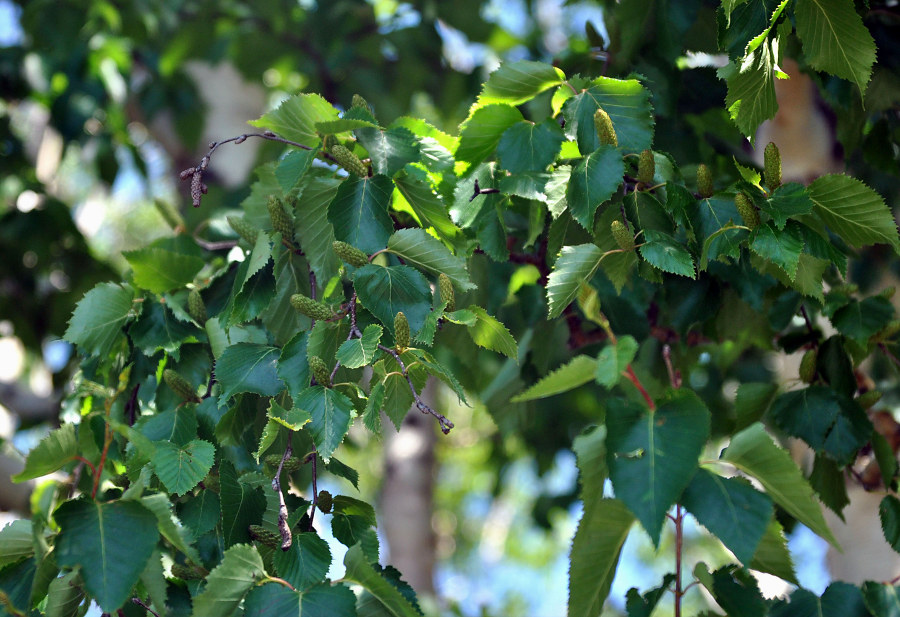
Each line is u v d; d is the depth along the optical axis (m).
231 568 2.02
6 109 3.34
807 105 2.39
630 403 2.01
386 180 2.13
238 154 3.12
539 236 2.27
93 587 2.00
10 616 2.04
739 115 2.12
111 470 2.17
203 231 2.43
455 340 2.34
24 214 3.10
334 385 2.08
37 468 2.03
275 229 2.16
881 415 2.30
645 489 1.98
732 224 2.10
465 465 5.57
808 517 2.01
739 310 2.30
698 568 2.04
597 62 2.38
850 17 2.09
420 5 3.30
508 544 5.68
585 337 2.37
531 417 2.47
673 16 2.32
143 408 2.20
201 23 3.19
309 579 2.04
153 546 2.01
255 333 2.17
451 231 2.15
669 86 2.34
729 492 2.00
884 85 2.29
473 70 3.39
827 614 2.11
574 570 2.03
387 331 2.10
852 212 2.10
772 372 2.98
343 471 2.12
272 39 3.23
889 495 2.19
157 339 2.19
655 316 2.35
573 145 2.16
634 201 2.12
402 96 3.44
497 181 2.18
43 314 3.15
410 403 2.12
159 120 3.21
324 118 2.14
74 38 3.18
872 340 2.22
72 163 4.64
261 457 2.15
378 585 2.02
